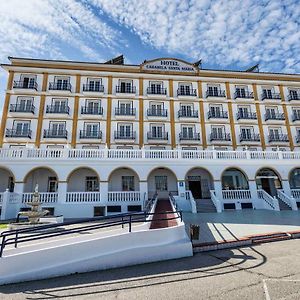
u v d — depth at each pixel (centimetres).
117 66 2889
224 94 2967
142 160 2069
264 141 2878
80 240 777
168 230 826
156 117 2767
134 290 530
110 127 2686
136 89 2864
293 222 1315
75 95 2712
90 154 2036
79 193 1889
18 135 2445
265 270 611
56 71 2730
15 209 1748
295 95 3155
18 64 2677
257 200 2105
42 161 1914
